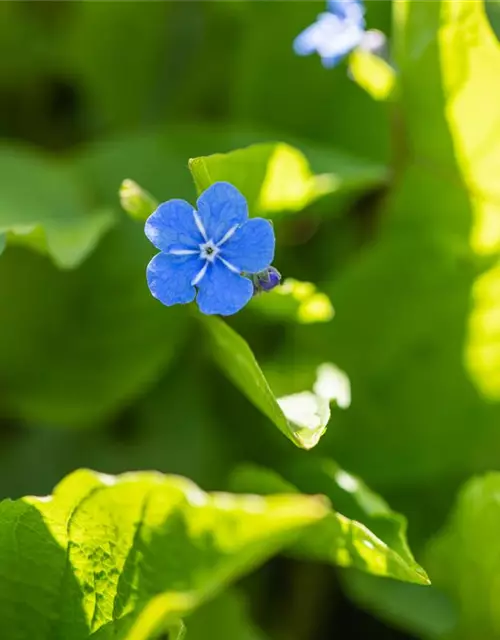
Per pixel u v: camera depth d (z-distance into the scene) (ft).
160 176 0.74
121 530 0.57
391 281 0.74
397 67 0.70
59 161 0.75
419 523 0.73
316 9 0.77
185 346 0.76
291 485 0.67
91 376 0.74
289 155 0.65
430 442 0.74
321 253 0.78
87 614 0.59
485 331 0.73
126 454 0.74
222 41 0.81
